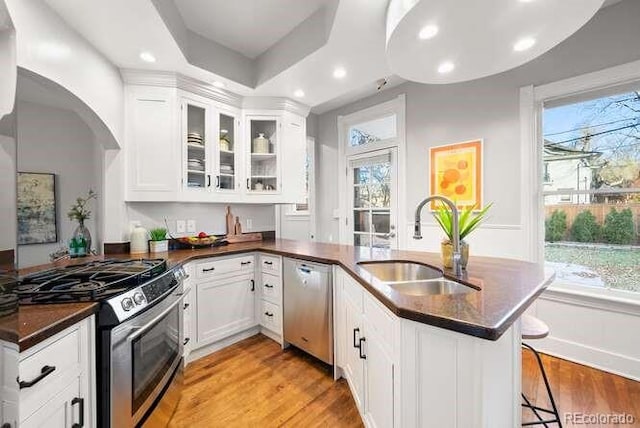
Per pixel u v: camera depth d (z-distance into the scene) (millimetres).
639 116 2057
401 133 3344
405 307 963
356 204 3953
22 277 1411
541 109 2461
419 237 1600
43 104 2984
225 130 2906
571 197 2348
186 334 2160
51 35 1602
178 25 2027
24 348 808
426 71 1821
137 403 1299
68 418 1008
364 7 1621
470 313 894
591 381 1998
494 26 1390
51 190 3014
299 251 2422
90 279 1377
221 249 2590
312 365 2209
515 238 2541
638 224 2090
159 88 2383
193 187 2561
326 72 2420
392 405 1101
